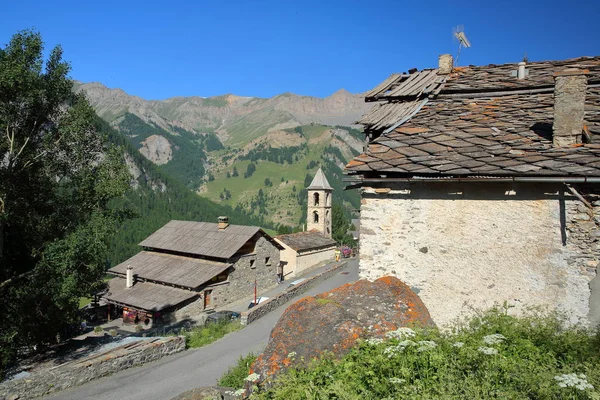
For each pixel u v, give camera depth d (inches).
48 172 684.7
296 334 236.1
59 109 697.6
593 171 217.3
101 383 489.7
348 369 193.9
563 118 248.5
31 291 637.3
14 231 695.7
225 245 1240.2
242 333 714.8
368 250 287.6
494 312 237.1
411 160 268.1
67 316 685.9
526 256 242.7
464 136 284.8
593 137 251.3
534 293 240.1
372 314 247.8
